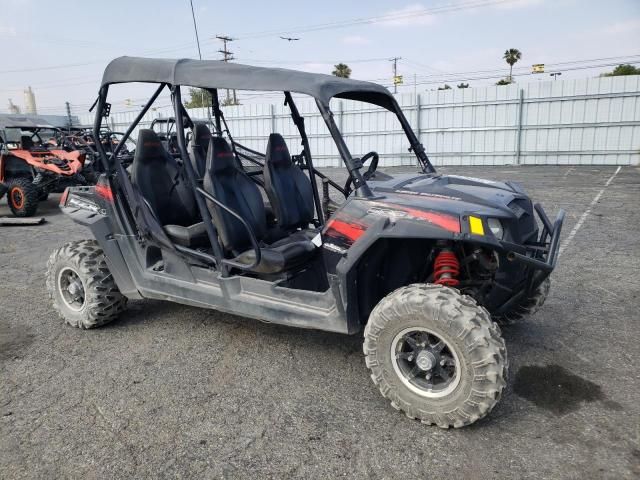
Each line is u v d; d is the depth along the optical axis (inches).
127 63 120.5
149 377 113.0
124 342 131.9
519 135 631.2
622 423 90.0
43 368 118.4
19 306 160.7
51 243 253.8
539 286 113.7
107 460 84.7
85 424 95.3
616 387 102.1
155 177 135.0
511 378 106.9
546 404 97.0
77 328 141.5
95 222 130.6
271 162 136.4
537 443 85.4
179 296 126.1
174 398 103.7
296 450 86.0
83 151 345.1
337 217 102.3
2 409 101.1
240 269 118.8
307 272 121.6
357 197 101.4
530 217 108.8
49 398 104.9
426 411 90.0
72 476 81.0
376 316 92.7
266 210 145.8
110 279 137.7
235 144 165.8
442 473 79.2
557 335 126.7
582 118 598.5
